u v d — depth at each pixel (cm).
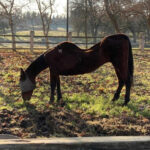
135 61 1302
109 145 251
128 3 2027
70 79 816
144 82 812
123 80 556
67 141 252
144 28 4012
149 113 504
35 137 389
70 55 539
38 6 2020
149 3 1969
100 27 4709
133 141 252
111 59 552
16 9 1867
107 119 467
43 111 497
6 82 742
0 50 1587
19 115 477
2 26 3844
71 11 3541
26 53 1419
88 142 250
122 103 570
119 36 549
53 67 548
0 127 421
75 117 472
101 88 696
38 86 704
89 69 550
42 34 4525
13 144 245
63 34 4872
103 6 2214
